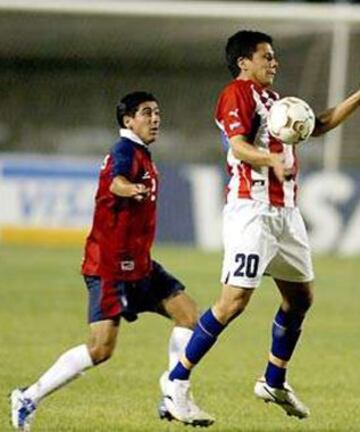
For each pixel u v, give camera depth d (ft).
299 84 342.23
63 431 108.37
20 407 103.60
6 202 293.64
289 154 106.01
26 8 317.63
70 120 343.46
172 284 108.37
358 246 291.17
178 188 294.05
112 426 110.83
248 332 176.86
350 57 337.11
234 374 142.10
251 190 104.94
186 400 106.11
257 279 104.99
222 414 118.21
